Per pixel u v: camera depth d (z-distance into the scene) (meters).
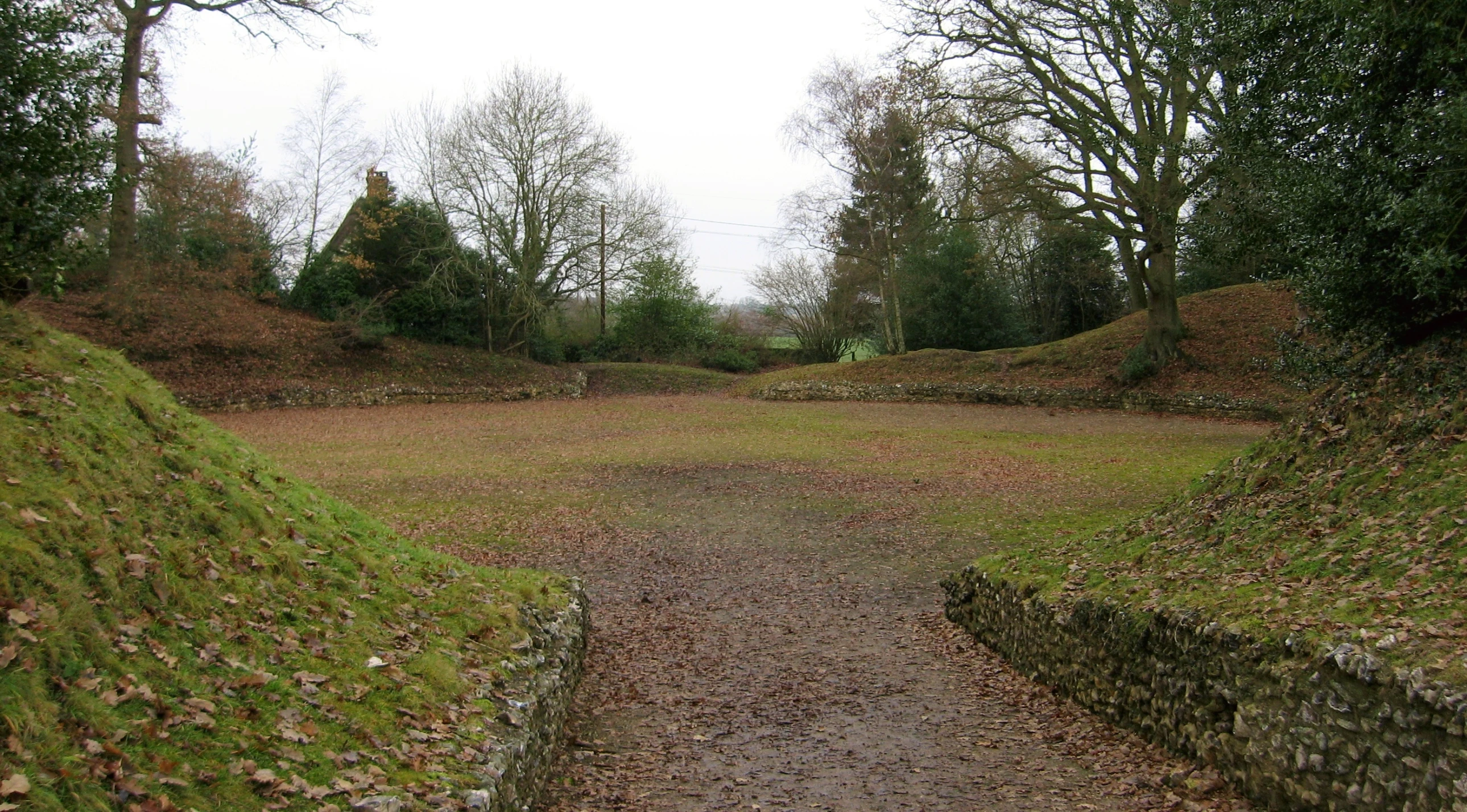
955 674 9.09
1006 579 9.58
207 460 7.04
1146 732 6.80
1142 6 21.81
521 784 5.29
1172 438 25.11
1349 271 8.75
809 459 22.66
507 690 6.14
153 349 33.38
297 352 36.75
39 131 7.18
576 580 10.22
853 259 52.91
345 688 5.07
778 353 55.53
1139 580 7.96
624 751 7.08
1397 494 7.18
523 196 41.19
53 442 5.41
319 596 6.06
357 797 4.04
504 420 32.09
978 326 45.03
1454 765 4.33
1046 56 27.31
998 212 28.47
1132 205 26.80
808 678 8.98
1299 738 5.27
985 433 27.33
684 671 9.23
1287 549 7.29
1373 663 4.91
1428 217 7.71
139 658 4.20
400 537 8.86
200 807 3.51
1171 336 32.25
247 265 38.03
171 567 5.13
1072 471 20.00
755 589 12.48
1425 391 8.02
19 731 3.25
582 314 53.97
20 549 4.17
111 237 31.56
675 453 23.94
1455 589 5.48
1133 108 26.39
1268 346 31.52
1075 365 35.19
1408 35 8.16
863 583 12.71
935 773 6.56
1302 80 9.55
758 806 5.97
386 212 40.81
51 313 32.06
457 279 42.56
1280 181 9.68
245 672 4.67
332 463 22.03
